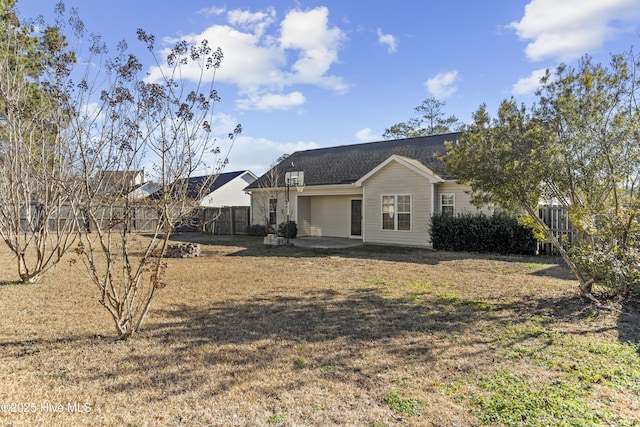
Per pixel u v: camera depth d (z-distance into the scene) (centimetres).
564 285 731
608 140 612
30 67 795
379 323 510
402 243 1474
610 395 306
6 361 376
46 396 307
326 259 1138
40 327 481
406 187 1460
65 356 390
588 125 629
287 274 887
